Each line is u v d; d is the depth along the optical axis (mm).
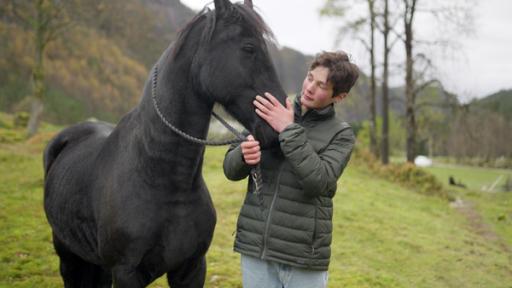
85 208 2455
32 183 8281
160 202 2121
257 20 1956
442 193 12648
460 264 6070
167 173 2109
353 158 14891
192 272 2334
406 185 13203
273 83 1950
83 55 34875
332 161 2047
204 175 10094
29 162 10633
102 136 2834
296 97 2236
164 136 2092
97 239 2420
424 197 11922
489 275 5750
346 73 2055
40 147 13422
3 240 5180
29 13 18266
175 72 2074
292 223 2086
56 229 2838
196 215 2203
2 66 32000
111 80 34906
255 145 1962
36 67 17750
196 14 2107
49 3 17531
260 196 2162
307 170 1935
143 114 2195
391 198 10508
